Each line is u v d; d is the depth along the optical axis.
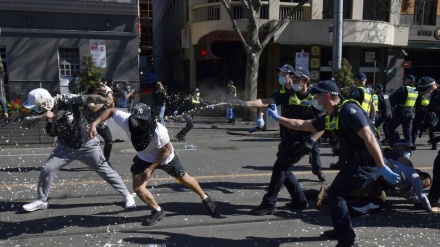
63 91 18.28
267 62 20.45
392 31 20.25
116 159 8.60
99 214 5.00
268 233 4.50
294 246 4.16
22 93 17.77
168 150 4.44
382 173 3.62
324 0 20.48
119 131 11.02
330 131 3.93
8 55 17.50
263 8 19.91
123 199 5.61
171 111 17.88
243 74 20.78
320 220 4.92
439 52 22.91
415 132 9.98
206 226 4.67
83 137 4.94
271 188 5.03
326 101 3.85
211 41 19.39
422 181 5.55
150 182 6.51
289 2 20.09
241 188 6.30
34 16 17.53
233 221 4.85
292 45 20.53
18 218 4.82
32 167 7.73
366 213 5.09
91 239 4.24
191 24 21.58
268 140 12.12
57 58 17.98
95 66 17.12
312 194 5.75
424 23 21.95
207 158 8.91
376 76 21.80
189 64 22.38
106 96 5.70
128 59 18.69
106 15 18.19
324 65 21.05
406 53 21.70
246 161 8.59
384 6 20.94
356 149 3.80
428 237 4.43
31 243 4.12
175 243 4.18
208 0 20.94
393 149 5.61
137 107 4.41
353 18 20.41
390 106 10.67
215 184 6.50
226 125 15.33
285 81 4.91
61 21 17.83
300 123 4.34
